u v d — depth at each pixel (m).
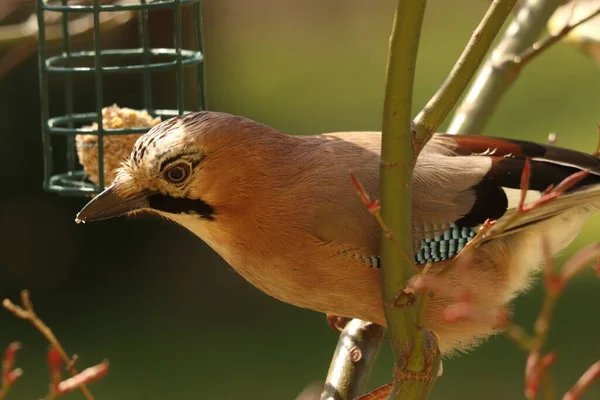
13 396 15.40
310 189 7.09
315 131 23.30
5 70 10.79
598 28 9.38
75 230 19.12
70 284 18.69
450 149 7.61
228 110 24.30
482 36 5.63
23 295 6.63
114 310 18.03
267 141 7.12
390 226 5.63
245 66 27.77
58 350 6.01
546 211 7.35
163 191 6.99
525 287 7.72
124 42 14.80
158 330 17.44
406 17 5.36
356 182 5.42
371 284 7.21
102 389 15.62
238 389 15.62
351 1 32.38
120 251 19.28
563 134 22.64
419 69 27.31
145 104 10.41
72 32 10.56
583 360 16.08
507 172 7.35
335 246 7.08
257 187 7.03
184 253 19.47
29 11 12.77
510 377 15.81
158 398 15.35
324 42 29.58
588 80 25.97
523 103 24.70
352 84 26.27
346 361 7.79
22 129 18.25
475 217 7.20
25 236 18.89
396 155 5.56
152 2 9.94
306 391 7.51
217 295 18.53
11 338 17.12
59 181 10.21
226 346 16.92
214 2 24.70
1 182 18.80
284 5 31.92
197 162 6.91
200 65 10.02
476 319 5.62
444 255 7.19
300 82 26.48
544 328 4.77
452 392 15.49
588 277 18.52
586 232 18.48
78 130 9.32
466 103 8.84
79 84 16.14
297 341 17.05
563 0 8.93
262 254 7.21
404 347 5.82
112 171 9.35
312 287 7.30
